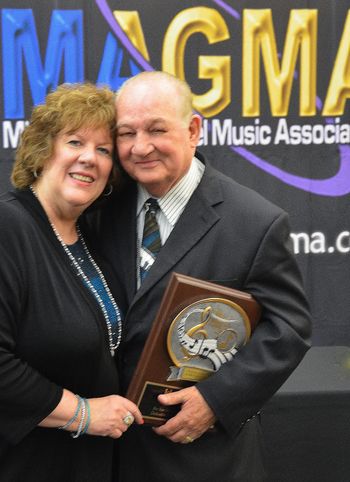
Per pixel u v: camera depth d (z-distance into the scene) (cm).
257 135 299
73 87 152
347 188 303
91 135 147
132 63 293
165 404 147
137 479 157
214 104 296
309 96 297
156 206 158
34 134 148
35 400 139
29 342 141
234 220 152
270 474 210
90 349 144
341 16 294
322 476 211
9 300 138
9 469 147
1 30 288
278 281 151
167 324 142
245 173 300
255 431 168
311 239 305
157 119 145
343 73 296
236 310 147
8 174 295
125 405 145
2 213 142
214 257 151
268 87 296
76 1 289
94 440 152
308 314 156
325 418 211
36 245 143
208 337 147
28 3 288
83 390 148
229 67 295
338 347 262
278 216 152
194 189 157
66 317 142
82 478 151
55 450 149
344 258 306
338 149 301
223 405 147
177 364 146
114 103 150
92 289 151
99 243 163
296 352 150
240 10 292
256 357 149
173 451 155
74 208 150
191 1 291
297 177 302
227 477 158
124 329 153
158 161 149
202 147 298
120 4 290
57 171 147
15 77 291
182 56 294
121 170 160
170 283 142
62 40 290
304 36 294
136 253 157
